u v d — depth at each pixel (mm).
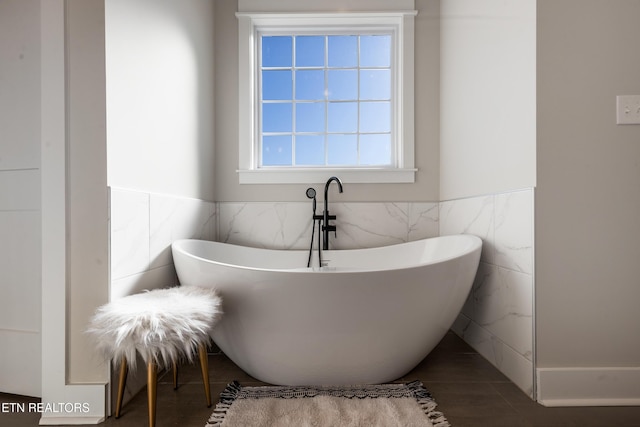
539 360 1436
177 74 1923
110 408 1332
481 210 1881
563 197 1429
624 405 1399
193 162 2119
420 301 1442
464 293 1596
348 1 2434
